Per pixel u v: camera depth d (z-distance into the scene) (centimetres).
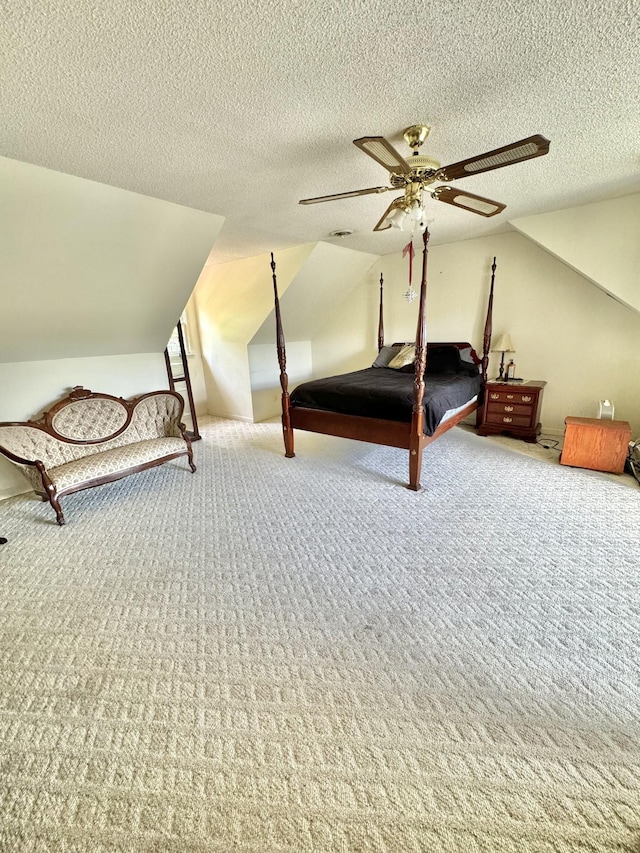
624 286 310
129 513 283
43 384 333
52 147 187
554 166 233
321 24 116
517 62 137
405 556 219
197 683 146
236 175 229
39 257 250
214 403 568
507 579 198
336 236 389
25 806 110
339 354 577
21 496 321
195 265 332
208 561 222
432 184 219
